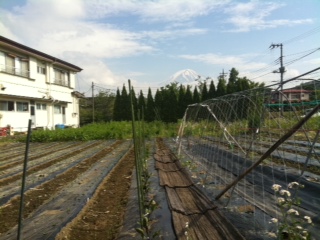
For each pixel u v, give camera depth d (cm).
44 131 1669
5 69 1772
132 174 685
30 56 2003
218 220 363
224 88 2723
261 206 413
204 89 2780
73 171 748
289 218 361
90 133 1700
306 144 813
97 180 626
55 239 330
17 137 1689
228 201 415
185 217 385
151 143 1429
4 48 1753
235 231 326
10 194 533
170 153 1036
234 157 783
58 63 2339
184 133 1484
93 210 453
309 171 605
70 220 388
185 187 549
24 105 1984
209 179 595
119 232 359
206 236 325
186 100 2741
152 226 365
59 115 2491
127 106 2825
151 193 518
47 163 884
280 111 493
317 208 394
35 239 334
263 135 831
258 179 565
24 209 452
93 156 1011
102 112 3675
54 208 445
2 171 775
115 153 1080
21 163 905
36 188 574
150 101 2795
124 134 1739
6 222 399
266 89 404
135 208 430
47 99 2192
